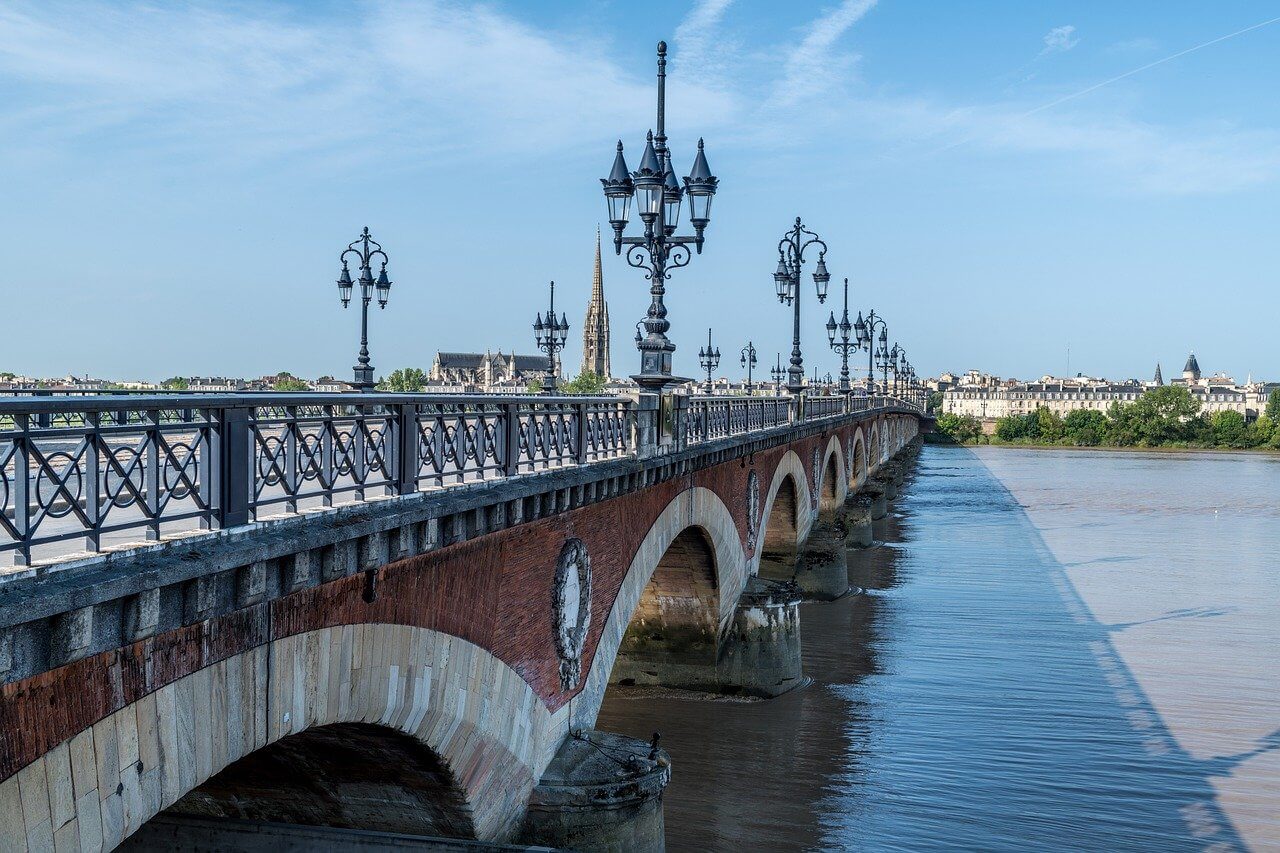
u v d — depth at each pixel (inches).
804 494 1930.4
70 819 329.1
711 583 1278.3
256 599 394.3
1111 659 1590.8
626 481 801.6
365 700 493.7
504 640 642.8
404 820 657.0
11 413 290.4
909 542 2856.8
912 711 1331.2
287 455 420.2
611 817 720.3
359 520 450.0
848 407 2578.7
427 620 544.4
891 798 1063.6
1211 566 2465.6
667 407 903.1
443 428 533.6
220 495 380.5
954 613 1923.0
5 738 306.3
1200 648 1663.4
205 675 385.1
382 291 1492.4
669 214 887.7
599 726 1253.1
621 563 853.8
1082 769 1135.6
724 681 1366.9
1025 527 3196.4
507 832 687.1
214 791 673.6
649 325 880.3
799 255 1718.8
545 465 666.2
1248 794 1071.0
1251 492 4493.1
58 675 323.0
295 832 674.2
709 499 1138.7
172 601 359.9
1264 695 1408.7
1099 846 950.4
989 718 1302.9
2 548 299.9
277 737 429.4
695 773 1116.5
